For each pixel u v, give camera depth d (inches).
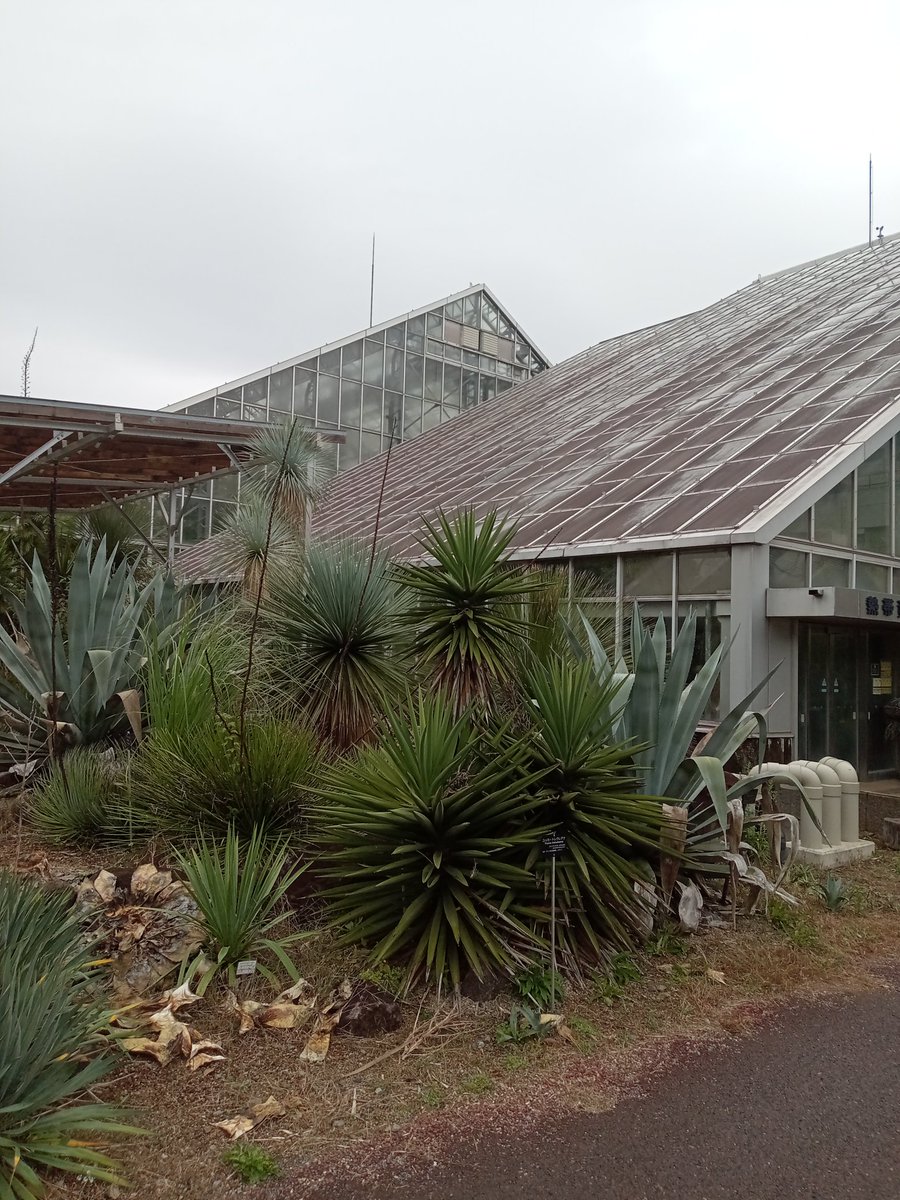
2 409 400.5
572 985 205.2
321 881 227.6
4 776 285.1
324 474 554.6
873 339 661.3
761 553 406.3
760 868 287.9
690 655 267.7
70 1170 125.3
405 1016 186.7
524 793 212.7
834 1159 145.3
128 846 241.1
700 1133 152.3
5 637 304.0
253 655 292.2
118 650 300.2
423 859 206.5
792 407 572.7
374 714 277.7
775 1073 174.9
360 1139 146.3
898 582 488.4
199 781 239.3
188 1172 134.6
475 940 201.5
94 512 553.3
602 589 463.5
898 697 503.5
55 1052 136.5
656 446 624.4
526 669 253.6
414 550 636.1
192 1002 179.0
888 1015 205.8
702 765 231.9
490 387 1542.8
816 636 452.1
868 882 316.2
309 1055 168.7
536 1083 167.0
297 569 312.2
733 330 1024.2
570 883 214.5
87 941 183.2
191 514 1071.6
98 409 424.5
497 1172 139.3
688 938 239.5
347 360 1350.9
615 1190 135.6
